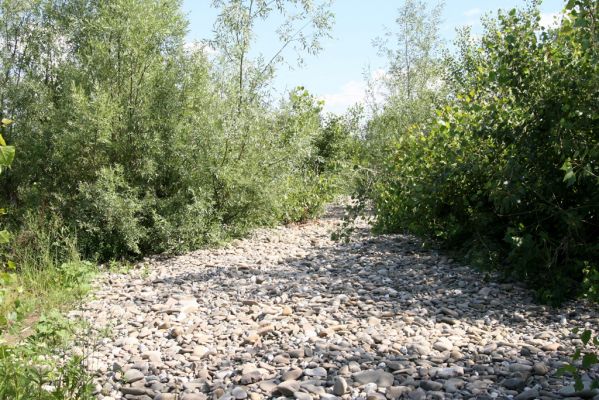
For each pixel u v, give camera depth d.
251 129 10.09
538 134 6.35
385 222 8.73
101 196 8.78
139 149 9.53
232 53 10.45
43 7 10.57
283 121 11.12
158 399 3.87
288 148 10.80
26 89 10.21
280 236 10.52
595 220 6.52
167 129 9.71
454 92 13.73
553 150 6.31
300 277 6.94
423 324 5.21
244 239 10.40
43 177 9.85
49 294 6.74
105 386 4.09
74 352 4.62
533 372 4.01
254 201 10.53
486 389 3.75
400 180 8.16
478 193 7.27
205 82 10.09
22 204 10.16
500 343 4.67
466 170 6.97
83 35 10.21
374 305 5.80
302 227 11.67
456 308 5.74
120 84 9.62
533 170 6.43
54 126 9.48
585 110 5.88
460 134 6.91
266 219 11.23
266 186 10.44
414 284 6.60
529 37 6.55
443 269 7.22
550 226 6.68
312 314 5.54
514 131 6.51
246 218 10.72
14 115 10.30
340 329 5.03
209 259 8.70
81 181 9.50
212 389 3.99
